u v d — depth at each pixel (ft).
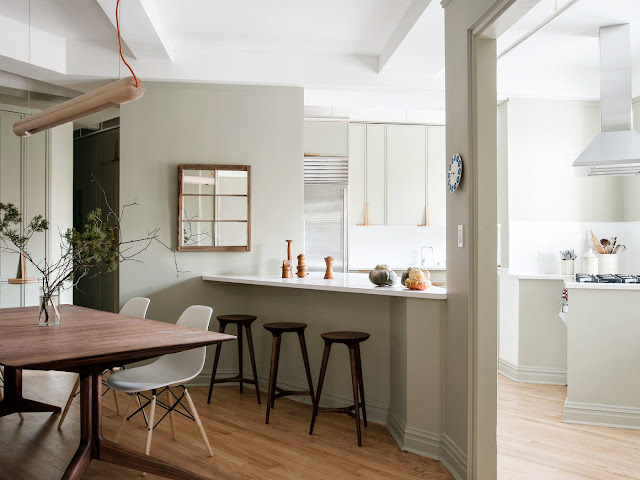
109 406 13.53
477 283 9.51
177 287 16.21
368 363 12.95
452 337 10.39
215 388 15.76
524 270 17.60
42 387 15.47
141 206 16.12
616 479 9.66
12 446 10.90
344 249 20.70
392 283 12.42
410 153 22.25
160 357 11.09
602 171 15.31
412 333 11.00
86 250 10.77
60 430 11.87
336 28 14.32
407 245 24.26
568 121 17.76
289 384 14.83
